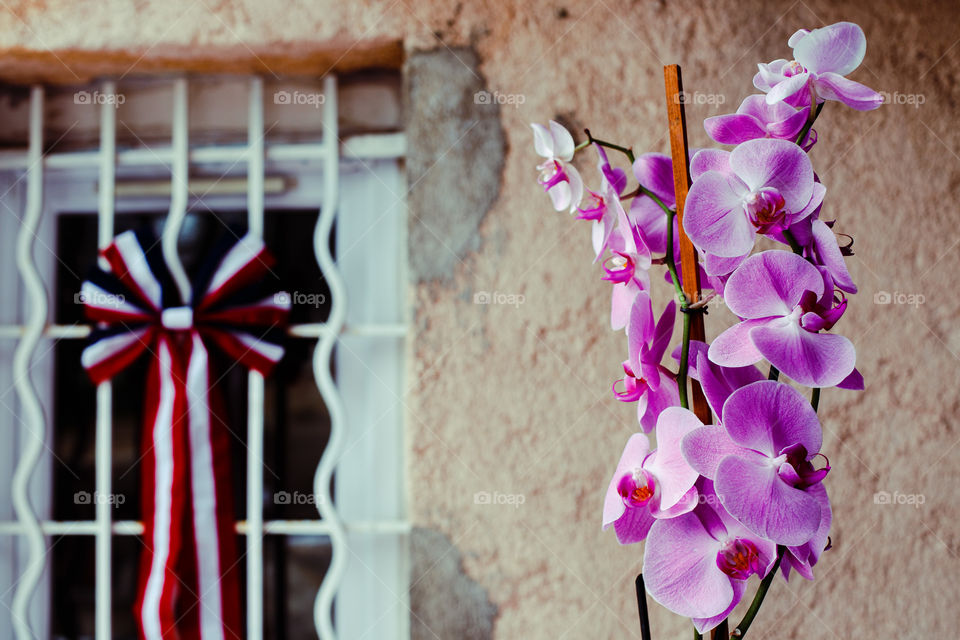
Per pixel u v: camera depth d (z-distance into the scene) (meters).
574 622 1.42
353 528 1.52
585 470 1.44
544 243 1.46
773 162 0.70
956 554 1.42
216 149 1.60
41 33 1.48
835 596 1.42
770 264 0.68
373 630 1.57
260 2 1.49
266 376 1.51
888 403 1.44
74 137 1.64
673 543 0.70
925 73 1.49
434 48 1.48
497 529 1.44
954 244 1.46
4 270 1.65
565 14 1.49
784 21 1.49
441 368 1.46
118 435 1.66
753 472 0.65
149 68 1.57
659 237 0.86
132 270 1.49
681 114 0.81
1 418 1.63
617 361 1.45
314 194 1.67
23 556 1.62
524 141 1.48
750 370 0.77
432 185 1.47
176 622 1.45
